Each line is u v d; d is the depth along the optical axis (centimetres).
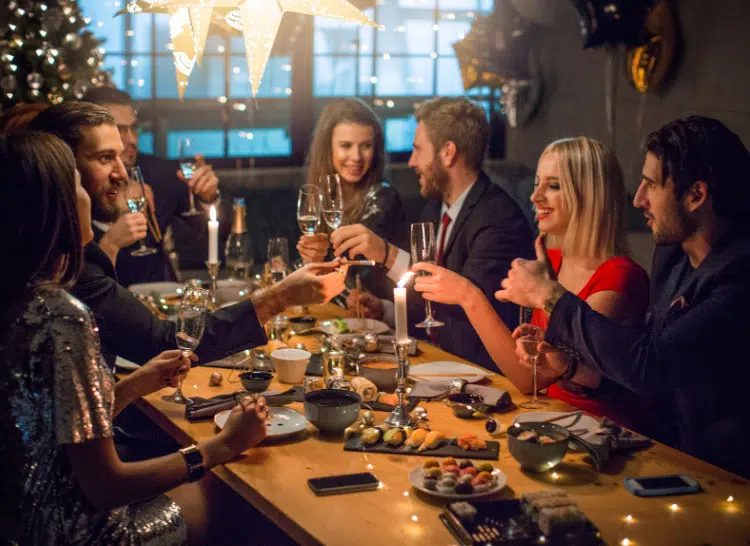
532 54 621
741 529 156
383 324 289
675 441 233
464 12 657
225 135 627
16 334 152
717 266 204
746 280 200
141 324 233
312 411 198
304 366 236
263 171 615
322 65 635
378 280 349
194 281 312
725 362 200
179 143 381
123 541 164
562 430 184
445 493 164
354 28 635
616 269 236
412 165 335
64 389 150
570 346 211
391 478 176
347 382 226
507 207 320
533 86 624
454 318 316
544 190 248
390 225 356
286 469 180
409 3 644
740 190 206
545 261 252
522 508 156
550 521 148
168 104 618
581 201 242
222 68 621
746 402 202
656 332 203
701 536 153
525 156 652
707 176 205
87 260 231
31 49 424
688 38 492
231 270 329
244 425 179
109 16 594
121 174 248
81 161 241
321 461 185
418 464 184
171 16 175
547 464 177
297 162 639
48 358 150
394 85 655
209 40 613
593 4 466
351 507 163
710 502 167
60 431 149
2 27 426
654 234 217
